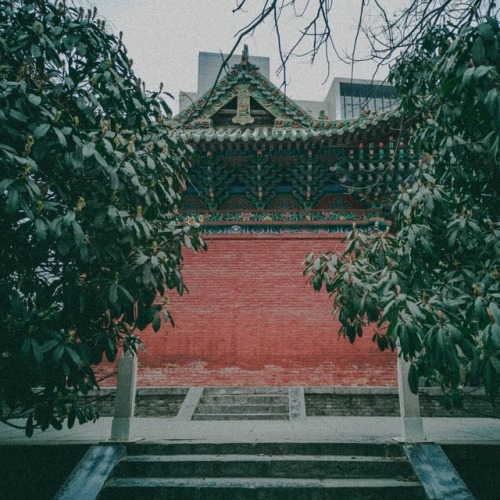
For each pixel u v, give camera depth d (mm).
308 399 10773
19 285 4961
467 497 5207
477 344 4133
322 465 5930
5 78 4719
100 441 6324
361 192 12367
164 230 5734
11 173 4223
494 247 5223
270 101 13211
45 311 4980
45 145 4555
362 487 5473
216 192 12641
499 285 4672
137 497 5461
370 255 6387
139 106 5652
